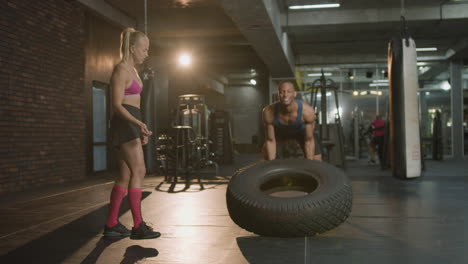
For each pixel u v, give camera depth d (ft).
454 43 48.70
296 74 59.72
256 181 10.78
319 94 57.77
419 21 37.42
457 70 54.03
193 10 35.81
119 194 10.27
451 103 54.13
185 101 30.81
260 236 10.19
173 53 44.65
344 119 56.95
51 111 25.11
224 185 22.89
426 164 40.40
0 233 10.77
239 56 50.06
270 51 41.19
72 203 16.44
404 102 23.76
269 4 29.27
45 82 24.59
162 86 40.96
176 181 24.25
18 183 22.03
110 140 10.32
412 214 13.14
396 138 24.40
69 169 26.78
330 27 38.99
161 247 9.16
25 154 22.71
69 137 26.89
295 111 13.07
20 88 22.47
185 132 24.23
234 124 72.18
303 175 11.25
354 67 58.44
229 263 7.92
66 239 10.03
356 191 19.25
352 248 8.96
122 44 10.44
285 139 14.62
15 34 22.11
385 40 47.01
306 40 46.70
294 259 8.16
